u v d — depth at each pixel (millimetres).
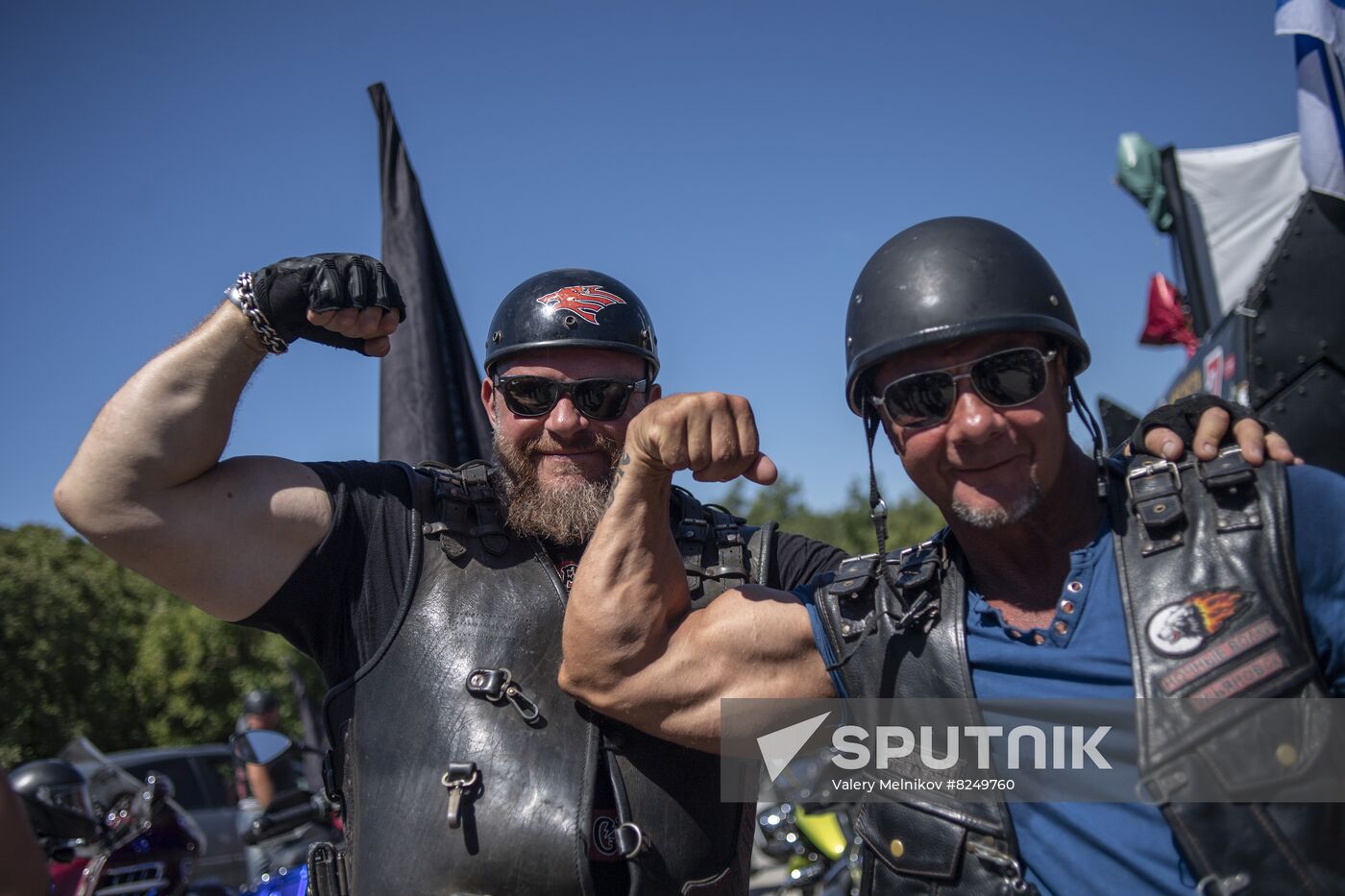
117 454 1983
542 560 2203
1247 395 3217
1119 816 1643
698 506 2346
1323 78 3869
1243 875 1533
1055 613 1757
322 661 2186
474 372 3418
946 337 1718
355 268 2006
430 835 1971
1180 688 1606
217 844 9570
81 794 4004
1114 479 1797
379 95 3480
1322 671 1618
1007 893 1672
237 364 2045
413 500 2201
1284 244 3213
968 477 1759
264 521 2084
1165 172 6047
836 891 4629
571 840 1950
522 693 2049
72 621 17219
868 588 1906
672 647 1975
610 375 2266
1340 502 1654
